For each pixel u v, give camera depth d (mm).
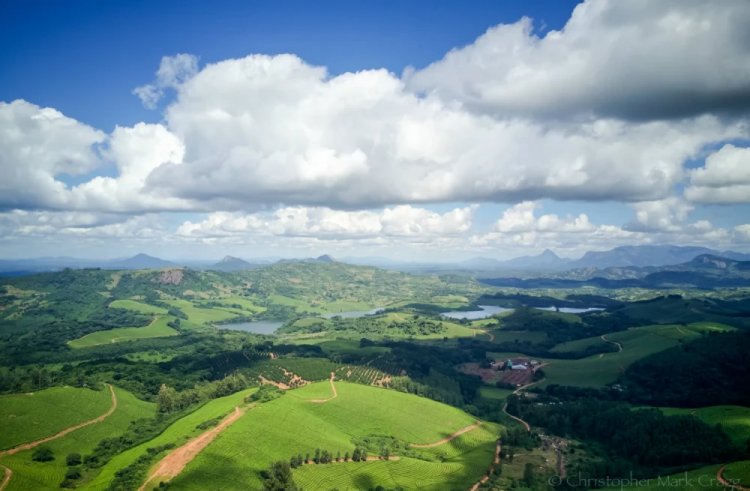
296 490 191125
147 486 189875
